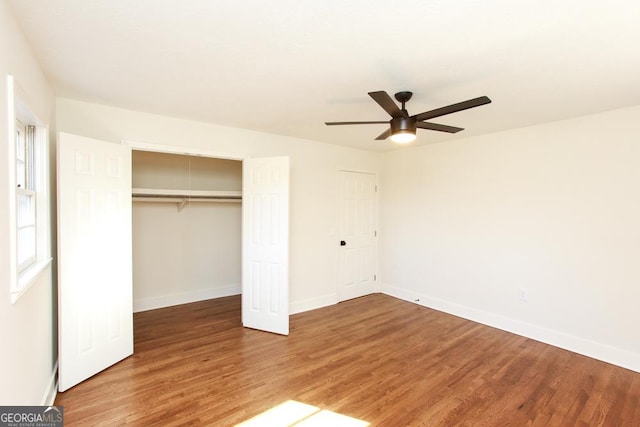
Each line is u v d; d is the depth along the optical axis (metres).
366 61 2.06
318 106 2.95
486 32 1.70
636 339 2.85
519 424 2.13
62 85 2.49
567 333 3.27
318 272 4.56
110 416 2.14
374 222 5.26
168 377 2.65
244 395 2.41
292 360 2.98
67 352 2.44
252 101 2.83
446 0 1.44
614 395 2.46
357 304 4.72
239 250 5.30
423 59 2.02
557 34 1.71
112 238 2.82
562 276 3.30
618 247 2.95
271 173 3.67
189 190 4.77
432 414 2.22
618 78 2.26
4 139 1.41
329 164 4.63
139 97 2.75
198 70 2.22
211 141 3.58
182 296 4.73
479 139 3.98
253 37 1.78
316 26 1.67
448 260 4.34
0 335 1.35
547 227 3.40
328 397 2.40
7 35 1.46
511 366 2.90
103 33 1.74
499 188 3.79
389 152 5.14
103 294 2.74
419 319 4.10
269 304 3.68
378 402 2.35
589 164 3.11
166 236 4.59
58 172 2.40
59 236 2.41
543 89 2.47
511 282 3.70
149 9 1.53
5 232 1.41
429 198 4.57
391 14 1.55
